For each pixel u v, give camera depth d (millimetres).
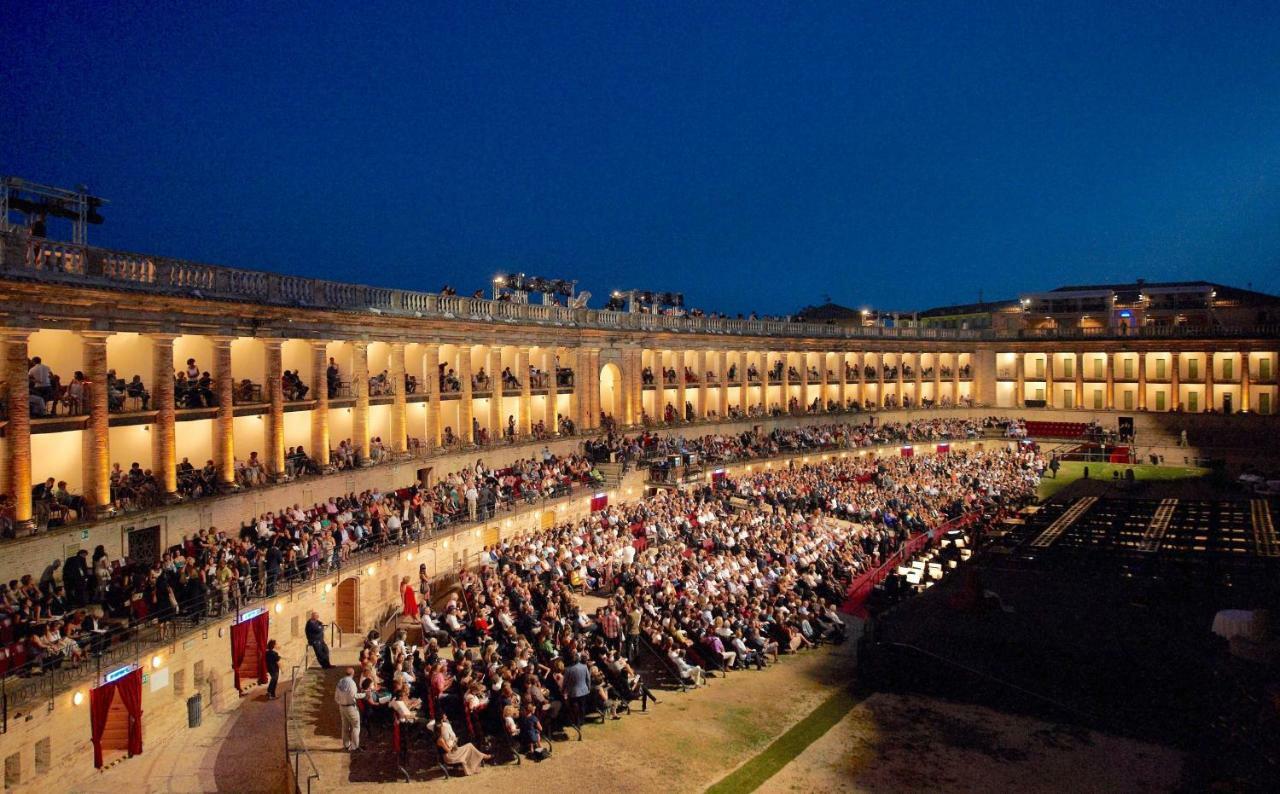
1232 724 24391
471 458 58250
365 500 45188
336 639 38219
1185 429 96688
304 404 46406
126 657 27141
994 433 100000
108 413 35188
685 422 81188
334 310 47156
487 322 60125
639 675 33531
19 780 23250
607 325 73562
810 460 83312
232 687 31797
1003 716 29734
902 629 34750
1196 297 106188
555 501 55250
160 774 26047
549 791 23844
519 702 26891
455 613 34344
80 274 33188
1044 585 41219
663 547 46594
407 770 24766
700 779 24969
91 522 33281
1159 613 35781
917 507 61406
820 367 99500
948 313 127062
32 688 24422
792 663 35688
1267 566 43375
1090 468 87188
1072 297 113375
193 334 38938
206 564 32750
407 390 55375
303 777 24094
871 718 29703
